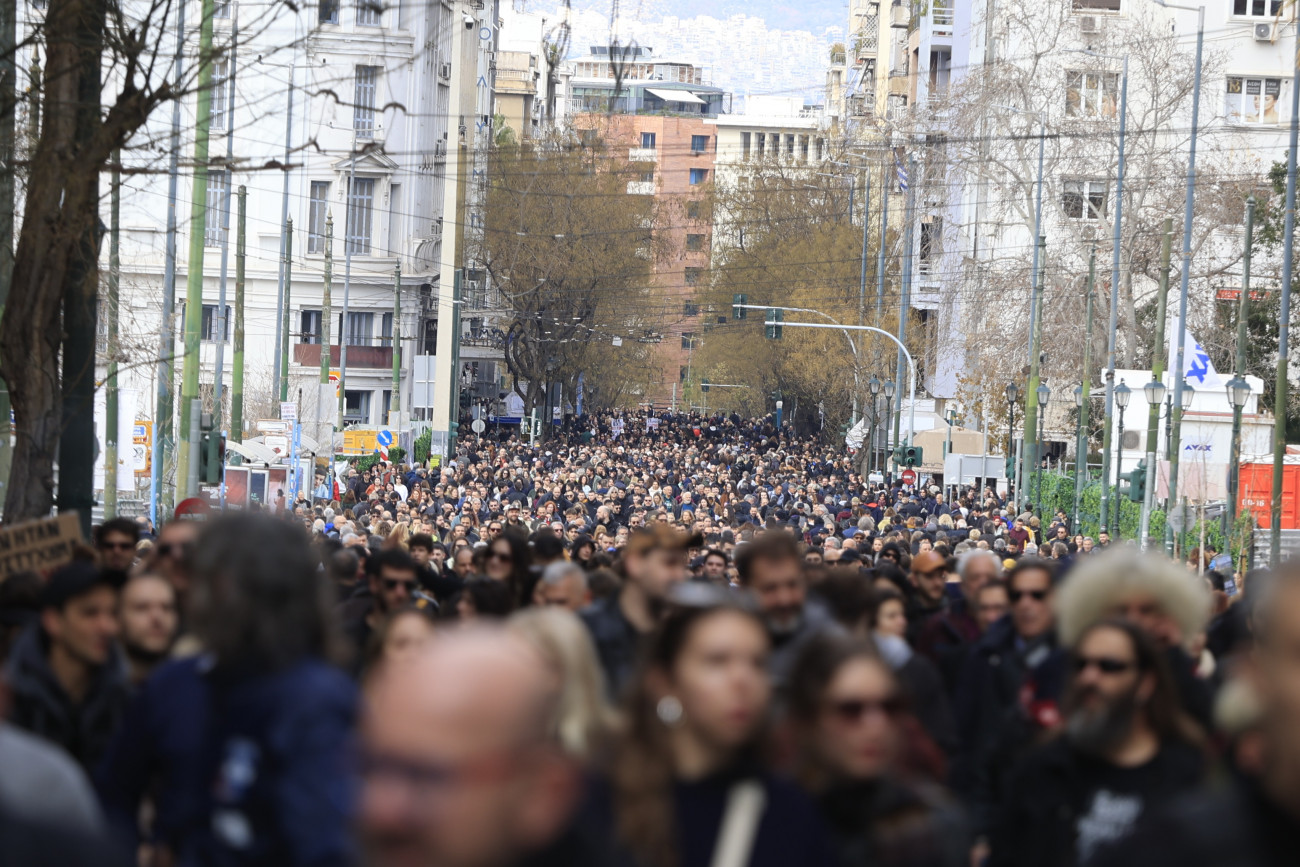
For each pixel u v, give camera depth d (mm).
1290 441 174750
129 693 18656
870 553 65188
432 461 174875
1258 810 8477
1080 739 16547
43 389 38406
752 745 13430
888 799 14742
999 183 176000
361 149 38219
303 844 12484
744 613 13562
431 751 7527
